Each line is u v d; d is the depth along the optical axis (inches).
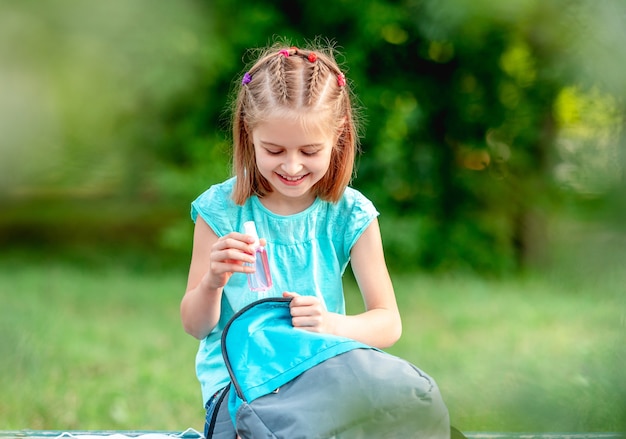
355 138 124.1
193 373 219.0
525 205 368.5
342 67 357.7
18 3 337.4
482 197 374.9
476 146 374.6
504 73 367.2
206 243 114.0
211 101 362.6
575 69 274.1
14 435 125.5
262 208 113.3
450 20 331.9
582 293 205.5
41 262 368.5
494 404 165.2
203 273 113.2
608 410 138.3
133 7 339.0
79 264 368.2
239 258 100.9
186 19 343.9
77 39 346.0
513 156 371.2
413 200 372.8
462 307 293.1
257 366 99.4
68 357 229.5
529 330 256.1
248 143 111.3
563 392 148.6
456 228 372.2
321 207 114.7
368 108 358.3
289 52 109.4
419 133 373.4
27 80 348.2
